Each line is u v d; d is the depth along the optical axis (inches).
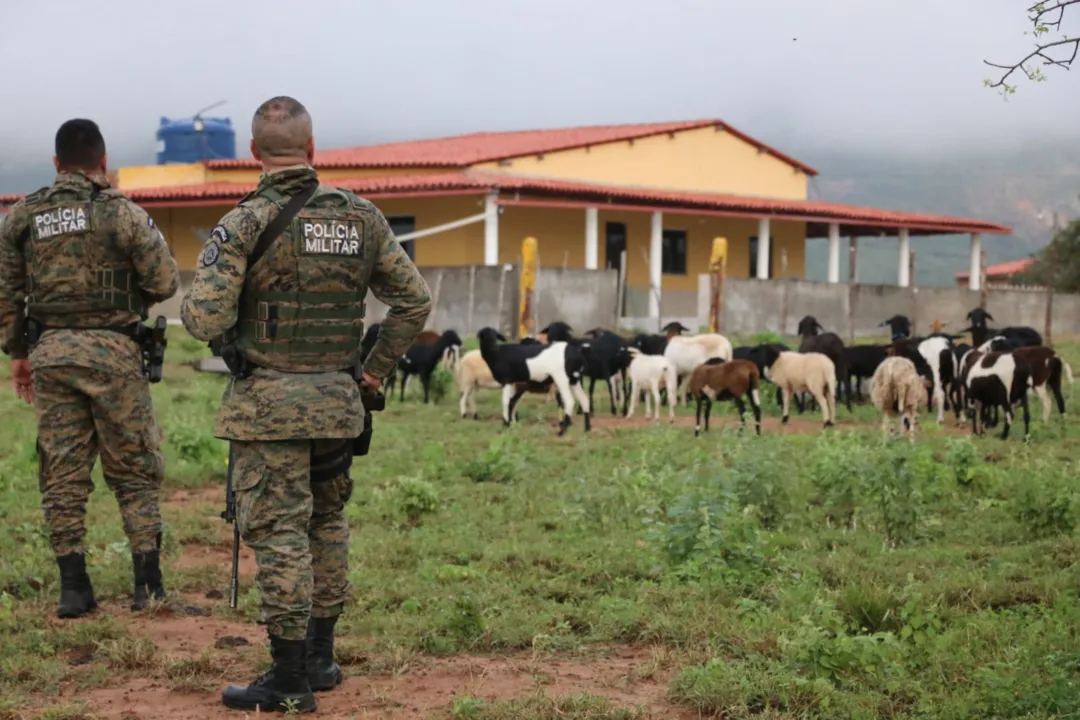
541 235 1444.4
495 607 257.4
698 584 275.9
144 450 253.4
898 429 622.5
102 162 246.1
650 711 191.3
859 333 1358.3
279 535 186.4
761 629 233.5
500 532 355.6
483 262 1371.8
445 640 231.1
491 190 1242.6
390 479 449.7
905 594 255.8
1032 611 251.8
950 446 445.4
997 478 426.9
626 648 235.3
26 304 249.1
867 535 349.4
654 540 313.6
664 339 801.6
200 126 2058.3
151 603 255.4
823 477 407.8
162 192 1350.9
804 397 773.9
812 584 279.7
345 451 192.2
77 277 241.3
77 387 243.8
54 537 249.3
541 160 1432.1
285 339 183.6
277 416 182.5
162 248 247.0
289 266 182.7
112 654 217.2
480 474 462.6
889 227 1646.2
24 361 254.4
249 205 183.2
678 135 1582.2
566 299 1160.2
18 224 242.4
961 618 243.8
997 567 298.2
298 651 188.9
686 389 772.6
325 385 185.9
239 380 186.2
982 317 813.2
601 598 268.4
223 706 192.2
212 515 378.0
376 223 190.4
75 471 248.7
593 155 1487.5
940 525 362.6
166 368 870.4
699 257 1610.5
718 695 193.3
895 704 194.5
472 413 717.3
